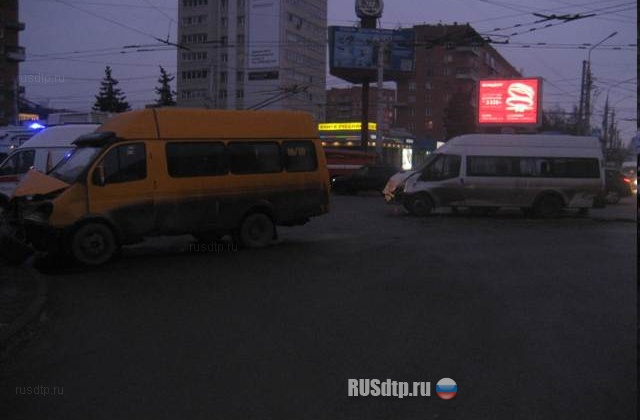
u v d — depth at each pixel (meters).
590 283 9.69
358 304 8.16
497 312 7.72
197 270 10.82
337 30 59.50
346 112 133.00
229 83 98.75
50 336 6.71
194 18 101.75
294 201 13.74
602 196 22.06
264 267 11.10
